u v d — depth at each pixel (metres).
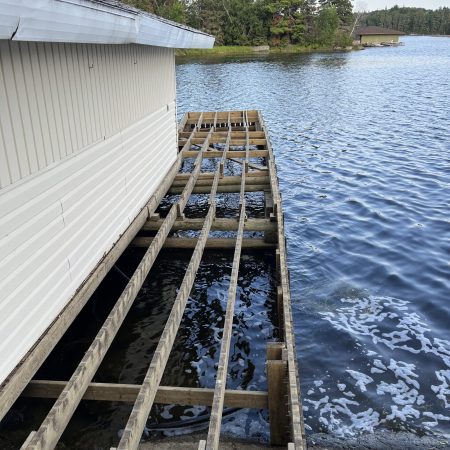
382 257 9.73
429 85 36.72
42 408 5.46
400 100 30.12
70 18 3.76
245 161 11.55
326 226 11.38
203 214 11.62
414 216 11.81
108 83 7.07
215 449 3.86
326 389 6.25
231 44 78.44
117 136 7.46
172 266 8.95
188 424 5.43
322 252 10.01
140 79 8.69
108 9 4.53
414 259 9.61
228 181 10.94
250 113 18.66
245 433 5.33
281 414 4.92
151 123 9.45
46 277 5.27
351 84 38.28
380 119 24.36
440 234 10.73
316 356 6.86
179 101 31.08
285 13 78.88
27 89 4.84
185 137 15.47
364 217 11.87
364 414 5.85
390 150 18.12
